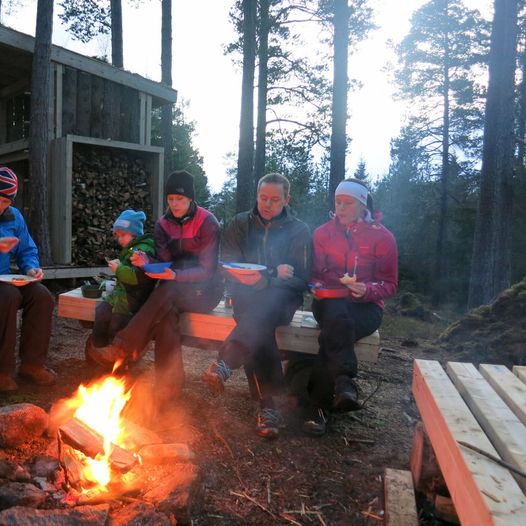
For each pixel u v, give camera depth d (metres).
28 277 3.21
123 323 3.28
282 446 2.82
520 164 21.05
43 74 6.89
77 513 1.79
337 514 2.24
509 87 12.20
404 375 4.23
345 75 11.05
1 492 1.90
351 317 3.02
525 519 1.25
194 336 3.36
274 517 2.19
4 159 8.62
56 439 2.49
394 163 25.73
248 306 3.05
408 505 2.18
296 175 19.75
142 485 2.12
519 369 2.60
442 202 23.41
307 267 3.16
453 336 5.24
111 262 3.21
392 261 3.13
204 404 3.26
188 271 3.16
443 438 1.91
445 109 22.98
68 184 7.21
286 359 3.38
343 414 3.30
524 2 16.91
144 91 8.41
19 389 3.24
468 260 23.69
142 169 8.65
